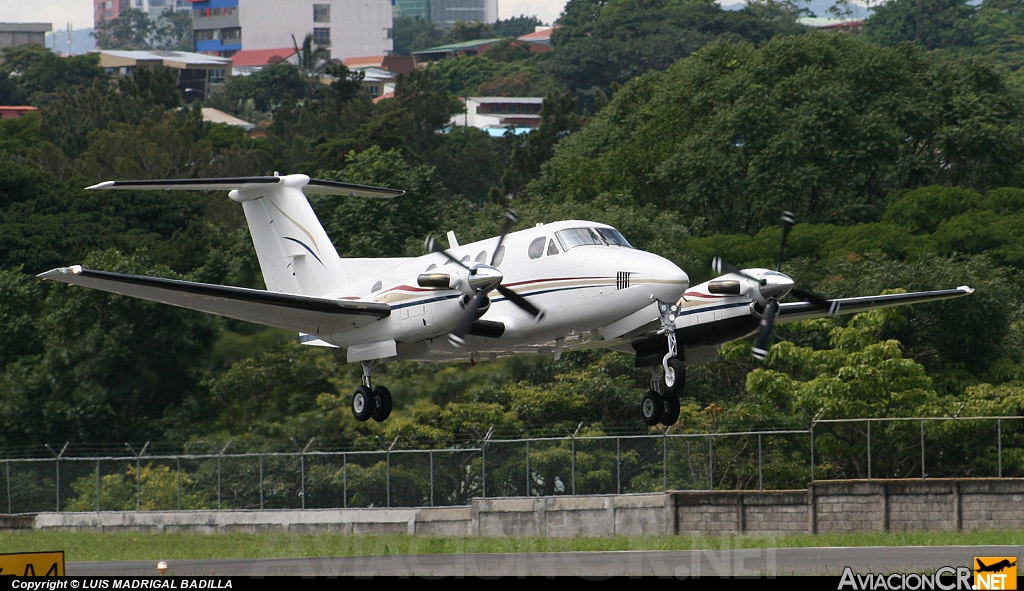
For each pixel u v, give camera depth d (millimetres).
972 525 86625
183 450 126438
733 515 91562
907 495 88188
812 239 149500
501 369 123625
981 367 122438
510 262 78562
